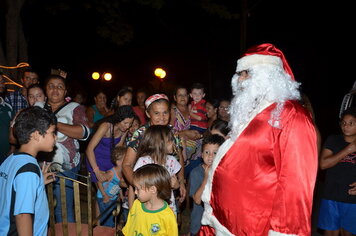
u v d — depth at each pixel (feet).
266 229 7.86
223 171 8.29
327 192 12.98
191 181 12.66
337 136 12.95
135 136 12.37
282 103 7.89
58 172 12.10
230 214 8.18
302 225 7.39
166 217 10.46
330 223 12.99
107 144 14.62
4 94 17.17
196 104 19.80
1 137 14.38
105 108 23.84
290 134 7.55
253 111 8.24
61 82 13.61
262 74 8.26
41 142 8.34
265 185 7.83
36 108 8.51
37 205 8.09
